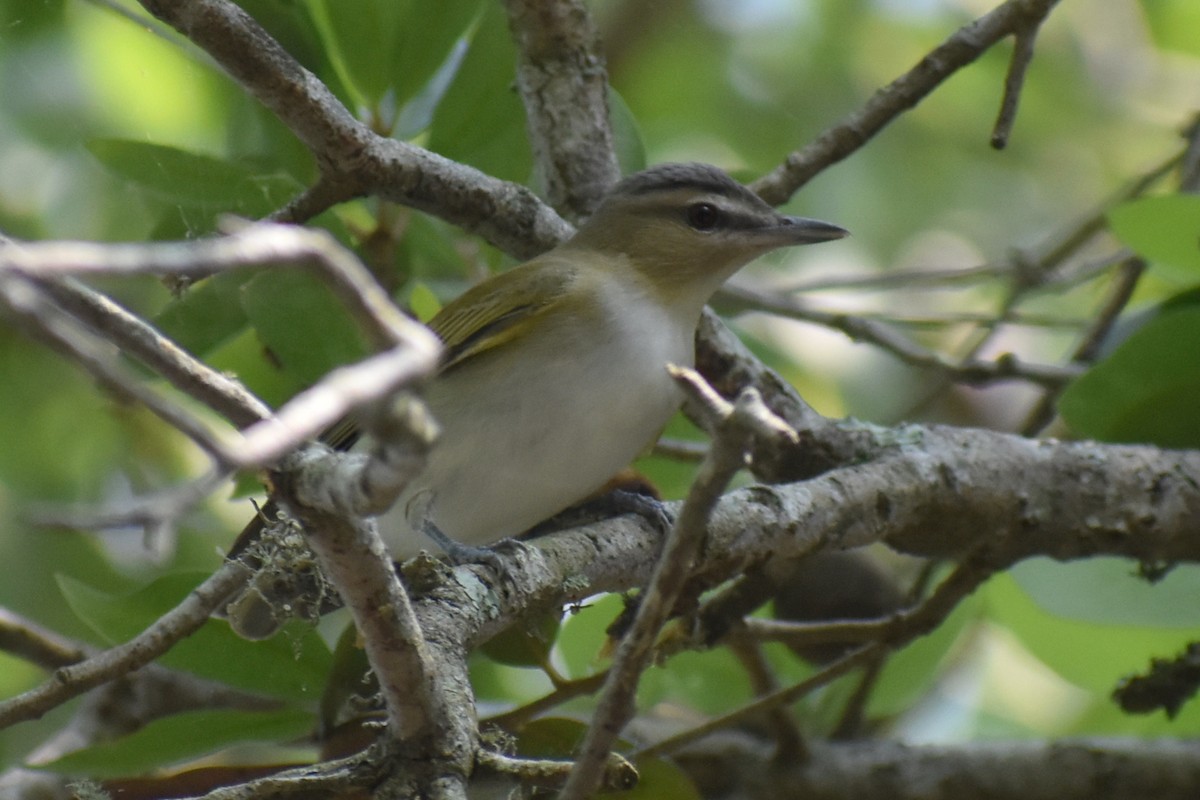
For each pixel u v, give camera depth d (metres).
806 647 10.99
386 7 9.48
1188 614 9.59
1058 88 17.38
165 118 13.25
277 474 4.91
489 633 6.80
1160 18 15.19
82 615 9.00
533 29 10.07
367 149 8.30
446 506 8.88
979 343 11.59
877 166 17.14
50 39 12.91
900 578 12.95
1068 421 9.81
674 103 16.47
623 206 9.78
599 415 8.93
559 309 9.05
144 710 10.87
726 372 9.65
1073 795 10.27
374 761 5.90
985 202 17.38
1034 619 11.23
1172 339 9.19
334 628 12.11
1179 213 9.07
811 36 16.86
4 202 13.34
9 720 7.16
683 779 8.38
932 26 16.80
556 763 5.98
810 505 8.10
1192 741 10.41
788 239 9.79
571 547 7.44
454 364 8.96
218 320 9.41
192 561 12.77
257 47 7.77
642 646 5.34
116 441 13.01
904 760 10.57
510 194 9.31
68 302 4.57
